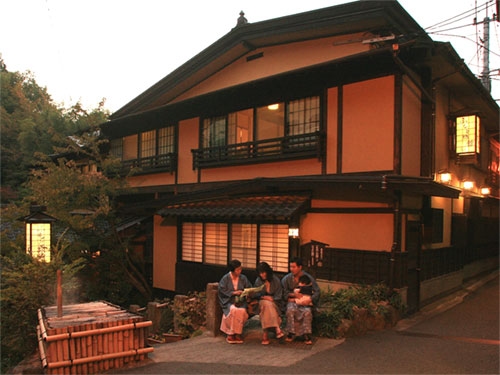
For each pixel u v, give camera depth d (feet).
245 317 21.12
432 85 34.01
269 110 36.52
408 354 19.30
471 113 37.37
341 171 31.12
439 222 36.14
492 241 55.77
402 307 26.86
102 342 17.03
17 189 79.82
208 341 21.59
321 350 19.72
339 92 31.65
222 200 36.01
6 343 23.40
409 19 31.99
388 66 29.09
